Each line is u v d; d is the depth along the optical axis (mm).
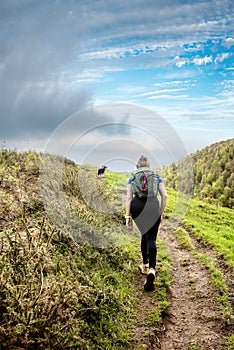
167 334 4191
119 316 4293
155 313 4496
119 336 3941
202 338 4121
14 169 8039
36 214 5793
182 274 5957
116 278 5098
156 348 3908
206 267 6215
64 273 4188
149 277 4988
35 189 6836
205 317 4559
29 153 10141
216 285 5398
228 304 4828
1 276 3344
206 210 13008
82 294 3938
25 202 6113
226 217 12492
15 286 3287
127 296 4840
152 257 5055
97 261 5270
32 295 3262
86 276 4477
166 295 5020
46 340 3014
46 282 3598
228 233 9180
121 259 5871
